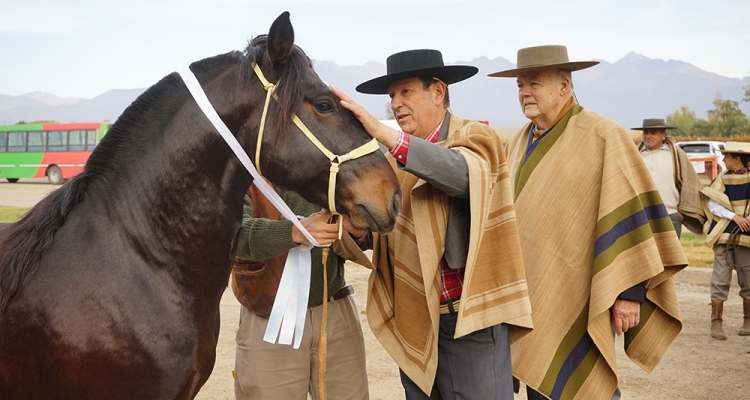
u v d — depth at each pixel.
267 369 2.74
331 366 2.84
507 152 3.67
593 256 3.07
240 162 2.11
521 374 3.10
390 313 2.82
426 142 2.27
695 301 7.27
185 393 2.12
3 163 27.64
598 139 3.18
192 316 2.08
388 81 2.77
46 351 1.93
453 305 2.59
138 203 2.03
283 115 2.00
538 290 3.15
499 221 2.49
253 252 2.46
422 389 2.60
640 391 4.52
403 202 2.67
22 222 2.09
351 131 2.10
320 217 2.29
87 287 1.94
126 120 2.11
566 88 3.33
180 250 2.04
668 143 6.71
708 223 6.18
